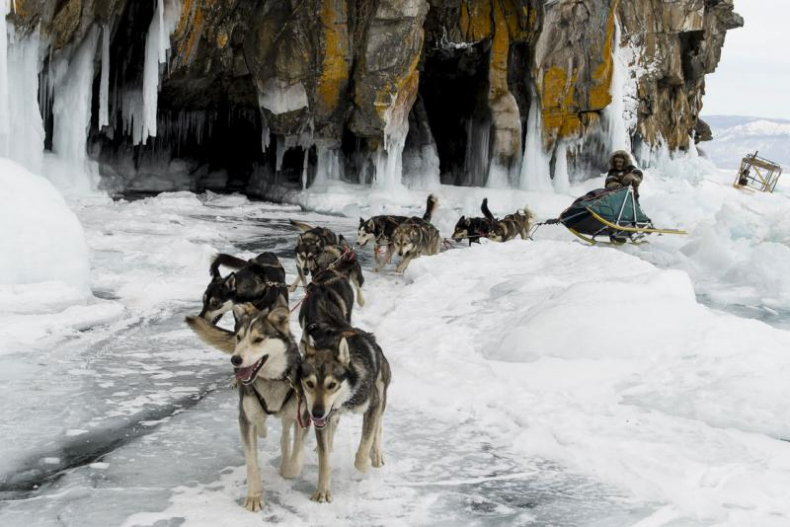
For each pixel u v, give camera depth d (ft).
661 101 96.68
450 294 28.66
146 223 48.14
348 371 12.32
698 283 37.06
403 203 72.13
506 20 79.20
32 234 25.86
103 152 77.77
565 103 79.61
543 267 31.89
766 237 42.50
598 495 13.25
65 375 18.83
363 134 75.05
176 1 61.87
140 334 23.45
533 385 18.62
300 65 71.67
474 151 85.51
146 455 14.23
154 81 61.87
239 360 11.71
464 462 14.62
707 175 97.71
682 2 88.84
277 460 14.30
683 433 15.64
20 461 13.65
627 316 20.47
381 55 71.56
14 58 50.70
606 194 44.60
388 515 12.21
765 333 19.83
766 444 14.97
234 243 45.29
